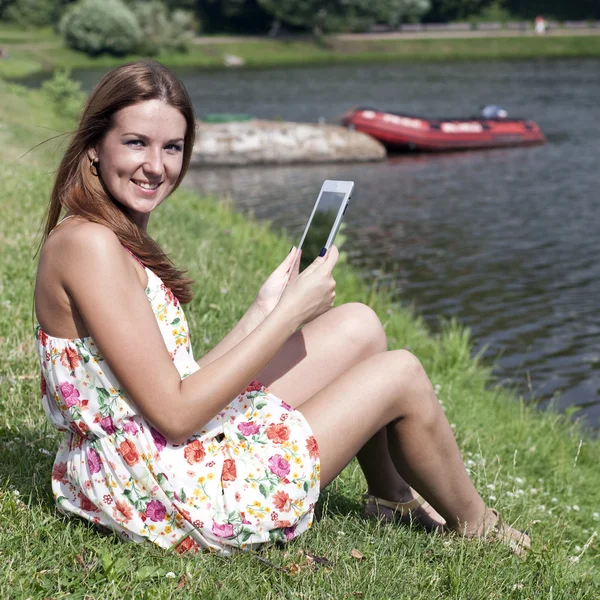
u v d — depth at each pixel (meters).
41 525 2.59
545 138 30.48
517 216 18.48
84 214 2.36
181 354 2.46
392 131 29.00
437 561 2.77
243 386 2.38
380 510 3.05
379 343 2.91
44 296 2.35
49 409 2.54
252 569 2.44
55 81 27.22
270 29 81.94
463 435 5.24
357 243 15.90
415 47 75.69
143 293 2.32
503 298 12.47
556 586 2.72
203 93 44.94
